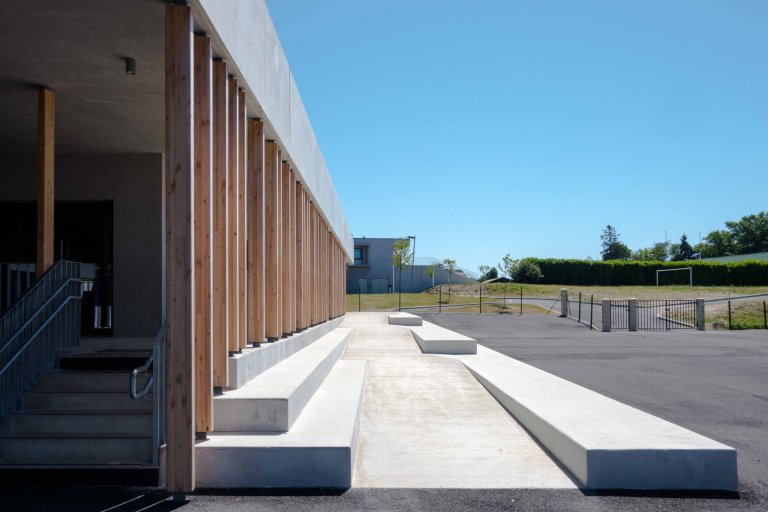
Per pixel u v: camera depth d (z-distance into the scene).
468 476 5.72
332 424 6.19
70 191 10.60
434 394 10.09
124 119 8.66
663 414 8.52
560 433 6.11
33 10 5.50
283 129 9.58
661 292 46.56
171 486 4.93
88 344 8.75
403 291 64.81
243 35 6.97
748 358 16.06
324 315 17.41
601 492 5.21
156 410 5.41
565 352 17.62
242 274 7.39
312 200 14.00
